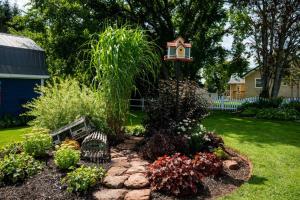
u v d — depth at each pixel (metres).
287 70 24.88
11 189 5.43
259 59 22.59
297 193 5.50
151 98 9.97
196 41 24.64
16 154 6.78
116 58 8.17
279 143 9.73
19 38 18.75
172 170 5.53
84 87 9.60
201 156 6.44
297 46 21.89
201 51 23.88
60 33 21.28
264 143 9.70
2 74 15.73
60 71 22.50
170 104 8.95
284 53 22.47
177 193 5.19
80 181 5.32
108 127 8.77
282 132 12.02
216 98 22.97
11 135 11.52
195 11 23.92
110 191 5.33
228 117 17.77
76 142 7.79
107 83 8.40
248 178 6.22
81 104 9.01
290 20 20.92
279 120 16.38
